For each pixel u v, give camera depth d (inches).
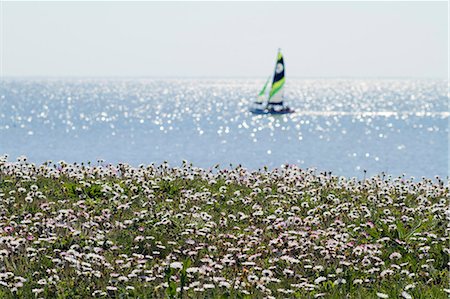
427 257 1857.8
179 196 2519.7
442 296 1568.7
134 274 1596.9
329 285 1615.4
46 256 1710.1
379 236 2052.2
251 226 2160.4
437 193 2792.8
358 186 2839.6
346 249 1904.5
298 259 1798.7
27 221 1969.7
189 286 1561.3
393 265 1743.4
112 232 1990.7
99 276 1592.0
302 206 2433.6
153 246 1887.3
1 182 2564.0
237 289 1563.7
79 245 1836.9
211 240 1969.7
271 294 1572.3
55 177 2684.5
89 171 2874.0
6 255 1684.3
